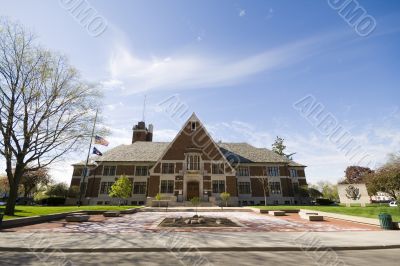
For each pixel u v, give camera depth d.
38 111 20.06
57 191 45.72
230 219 19.25
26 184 48.44
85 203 41.38
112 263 7.10
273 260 7.51
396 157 36.59
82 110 22.53
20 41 19.55
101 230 12.88
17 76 19.38
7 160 18.88
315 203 46.91
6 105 18.88
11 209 18.33
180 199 37.62
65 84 21.50
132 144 50.75
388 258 7.87
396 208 20.86
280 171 45.84
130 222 16.94
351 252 8.70
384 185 34.78
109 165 44.19
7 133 18.77
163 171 39.75
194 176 39.06
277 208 27.19
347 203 27.56
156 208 30.28
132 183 42.94
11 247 8.62
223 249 8.73
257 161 45.72
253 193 43.75
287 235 11.33
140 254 8.19
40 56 20.23
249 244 9.24
